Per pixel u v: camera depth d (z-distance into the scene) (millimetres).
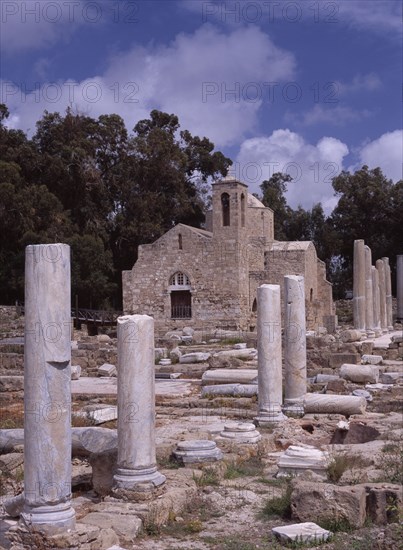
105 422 19734
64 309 9430
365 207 90750
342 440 17531
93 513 10703
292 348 20656
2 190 65688
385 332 55531
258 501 12148
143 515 10734
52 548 8992
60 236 68000
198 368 32094
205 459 14234
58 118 78812
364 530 10453
